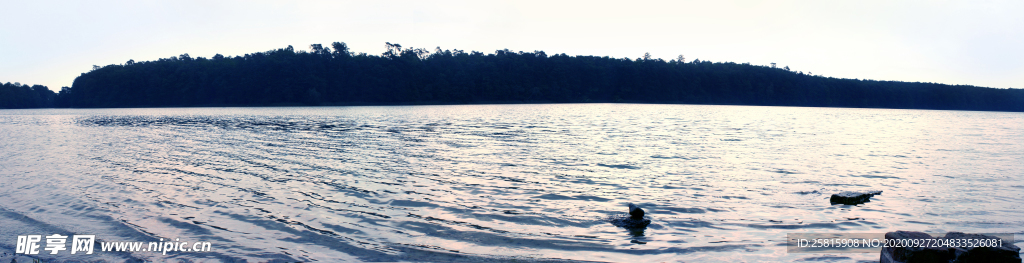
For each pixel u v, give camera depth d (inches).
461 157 743.7
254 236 345.4
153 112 3759.8
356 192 485.7
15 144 1022.4
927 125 1897.1
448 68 6643.7
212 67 6097.4
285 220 384.5
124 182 543.8
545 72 6663.4
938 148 923.4
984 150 889.5
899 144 1000.2
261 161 707.4
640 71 6756.9
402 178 561.6
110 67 6387.8
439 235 347.3
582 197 464.1
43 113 3683.6
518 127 1501.0
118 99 5777.6
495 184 526.0
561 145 924.0
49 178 571.8
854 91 7032.5
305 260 300.2
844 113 3718.0
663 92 6697.8
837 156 780.6
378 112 3218.5
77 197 467.8
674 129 1417.3
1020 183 543.8
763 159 735.1
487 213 404.8
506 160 710.5
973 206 429.4
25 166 672.4
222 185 524.7
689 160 716.0
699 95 6806.1
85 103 5866.1
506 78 6476.4
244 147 905.5
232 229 362.3
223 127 1594.5
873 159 748.6
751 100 6815.9
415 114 2795.3
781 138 1124.5
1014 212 408.8
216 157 755.4
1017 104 6806.1
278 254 310.3
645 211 410.3
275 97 5615.2
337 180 550.6
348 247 323.0
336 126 1596.9
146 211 413.7
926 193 485.1
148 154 803.4
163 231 358.0
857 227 365.1
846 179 570.6
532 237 342.0
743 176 581.9
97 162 709.9
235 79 5738.2
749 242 330.3
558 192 485.7
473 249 318.7
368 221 382.0
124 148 908.0
